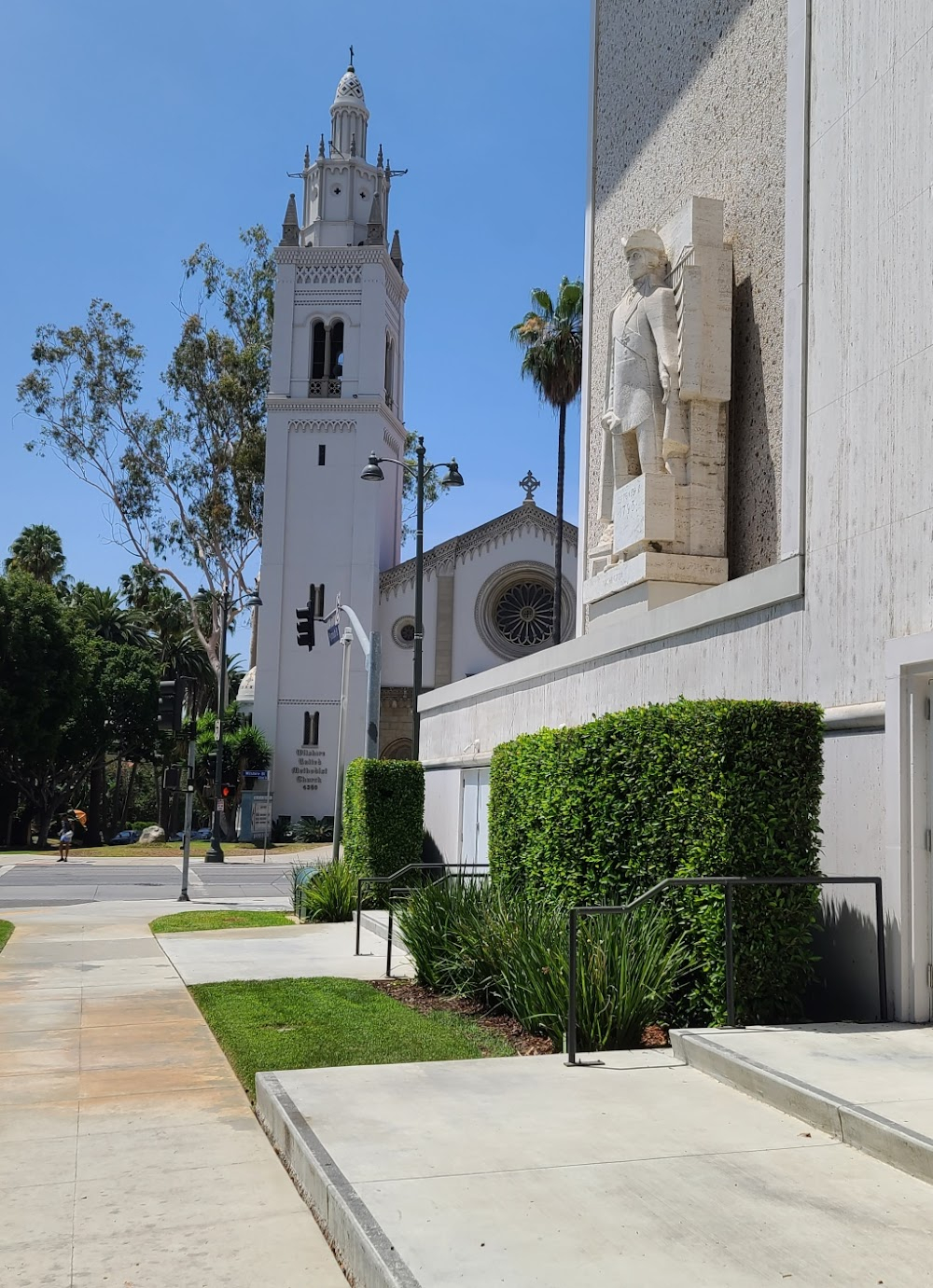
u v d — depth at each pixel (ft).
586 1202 14.35
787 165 32.65
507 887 35.76
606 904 28.78
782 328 37.81
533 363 119.14
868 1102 17.15
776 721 24.76
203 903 74.84
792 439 30.78
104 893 85.87
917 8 26.61
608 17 55.52
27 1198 16.78
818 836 27.55
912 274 26.27
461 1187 14.88
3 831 192.44
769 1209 14.14
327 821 161.79
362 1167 15.72
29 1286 13.70
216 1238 15.21
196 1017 30.73
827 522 28.86
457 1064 21.94
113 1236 15.30
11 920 58.39
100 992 34.53
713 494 41.24
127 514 171.22
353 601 164.86
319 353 174.09
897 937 24.16
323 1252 14.71
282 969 39.11
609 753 29.12
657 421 42.32
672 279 42.45
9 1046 27.07
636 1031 23.84
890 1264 12.56
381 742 165.27
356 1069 21.61
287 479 167.84
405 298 188.55
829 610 28.40
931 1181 14.96
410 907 35.50
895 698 24.73
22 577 166.91
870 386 27.53
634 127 51.57
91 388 167.63
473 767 59.67
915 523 25.41
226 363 172.35
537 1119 17.99
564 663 46.32
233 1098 22.41
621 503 43.78
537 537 169.17
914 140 26.50
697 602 34.83
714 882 23.22
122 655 202.18
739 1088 19.75
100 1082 23.67
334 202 180.34
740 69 41.24
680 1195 14.61
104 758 210.79
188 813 77.46
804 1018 26.37
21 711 162.71
